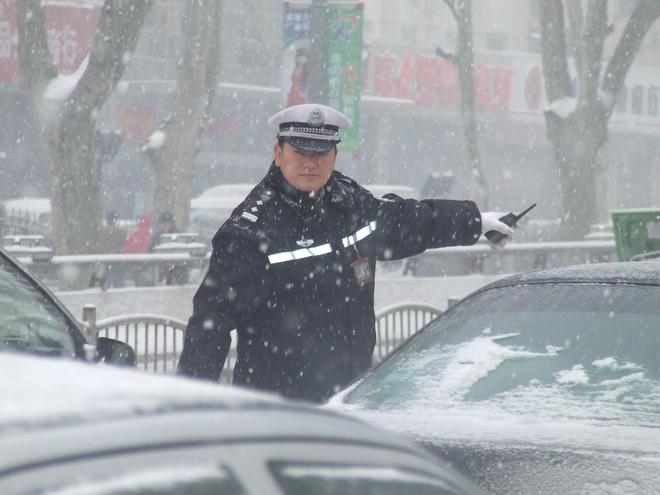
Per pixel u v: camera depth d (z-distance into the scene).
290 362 11.62
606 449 7.67
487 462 7.84
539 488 7.59
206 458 3.77
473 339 9.87
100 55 53.69
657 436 8.04
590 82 70.69
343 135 59.03
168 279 36.84
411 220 12.35
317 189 11.69
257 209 11.59
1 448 3.50
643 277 9.80
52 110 54.12
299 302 11.62
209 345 11.28
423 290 41.84
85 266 34.75
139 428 3.76
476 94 125.06
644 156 144.25
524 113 129.25
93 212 54.78
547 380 9.09
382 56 119.69
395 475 4.29
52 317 11.34
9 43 93.19
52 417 3.71
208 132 114.06
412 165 128.00
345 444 4.25
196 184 117.31
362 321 11.95
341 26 58.19
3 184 104.25
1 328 10.76
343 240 11.83
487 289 10.63
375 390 9.75
